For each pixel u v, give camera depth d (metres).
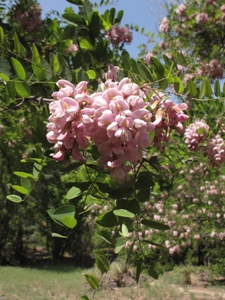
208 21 9.34
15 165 11.66
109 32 3.30
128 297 11.29
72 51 3.91
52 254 23.44
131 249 1.82
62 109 1.45
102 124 1.40
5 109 2.33
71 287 12.61
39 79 1.99
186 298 11.06
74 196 1.67
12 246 22.75
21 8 4.33
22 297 10.88
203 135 3.07
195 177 9.66
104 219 1.52
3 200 19.69
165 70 1.97
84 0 2.71
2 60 2.10
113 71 1.99
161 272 13.80
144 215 10.76
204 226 10.88
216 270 13.78
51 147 1.99
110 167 1.50
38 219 21.42
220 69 5.54
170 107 1.66
